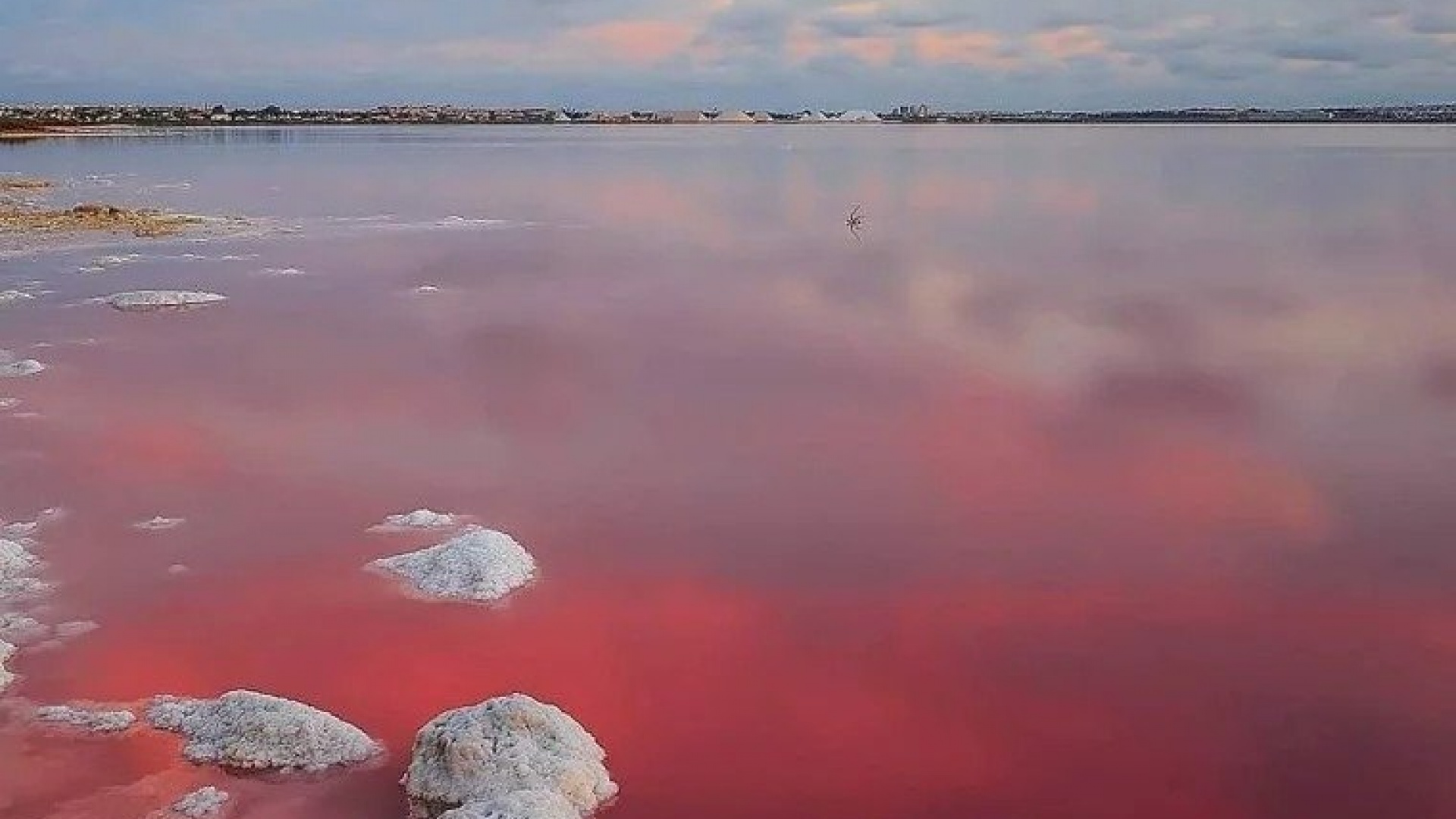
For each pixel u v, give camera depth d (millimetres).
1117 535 14352
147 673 10828
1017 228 46750
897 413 19406
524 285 31938
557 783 8859
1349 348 24094
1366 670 11266
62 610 12055
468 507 15031
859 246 40969
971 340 24922
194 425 18266
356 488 15672
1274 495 15617
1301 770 9812
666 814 9109
